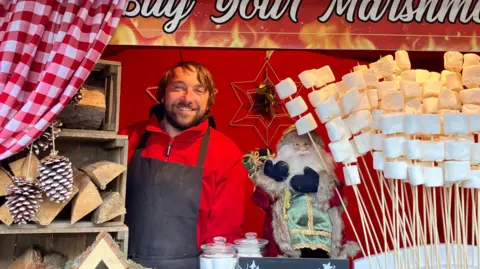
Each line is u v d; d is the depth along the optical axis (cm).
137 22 165
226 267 164
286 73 265
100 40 157
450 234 158
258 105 260
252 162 215
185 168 213
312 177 195
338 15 171
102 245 146
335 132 160
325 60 265
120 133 232
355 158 163
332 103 159
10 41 155
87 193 171
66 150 199
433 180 150
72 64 154
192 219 208
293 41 169
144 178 211
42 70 157
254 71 263
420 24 172
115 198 175
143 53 250
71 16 159
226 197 221
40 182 161
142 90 248
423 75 163
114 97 188
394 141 151
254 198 202
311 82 164
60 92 154
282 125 262
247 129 260
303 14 170
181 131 227
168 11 166
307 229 193
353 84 160
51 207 167
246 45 168
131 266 161
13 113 153
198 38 167
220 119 258
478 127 150
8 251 190
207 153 223
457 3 173
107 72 189
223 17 168
